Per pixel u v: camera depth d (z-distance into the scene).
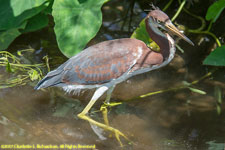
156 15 10.01
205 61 10.21
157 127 9.16
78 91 10.24
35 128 8.88
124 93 10.54
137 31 11.47
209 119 9.41
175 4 13.95
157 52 10.02
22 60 11.34
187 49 12.16
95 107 10.09
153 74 11.30
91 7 10.66
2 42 11.18
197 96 10.30
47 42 12.18
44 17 11.86
